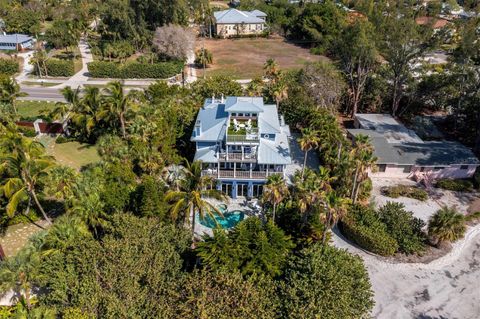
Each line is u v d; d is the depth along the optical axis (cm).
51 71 9156
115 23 10775
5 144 3944
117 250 3145
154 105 5906
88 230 3622
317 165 5622
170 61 9906
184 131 5750
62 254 3194
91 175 4238
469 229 4494
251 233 3428
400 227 4166
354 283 3044
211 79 7250
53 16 13888
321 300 2761
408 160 5362
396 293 3612
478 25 7144
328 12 12231
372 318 3338
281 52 11738
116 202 4041
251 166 4662
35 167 3828
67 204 3831
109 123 5891
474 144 6378
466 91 6575
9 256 3847
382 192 5153
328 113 6091
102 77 9206
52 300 2955
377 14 7044
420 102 7288
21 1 14275
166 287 2945
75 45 10762
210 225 4400
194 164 3509
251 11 14200
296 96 6638
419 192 5084
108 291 2886
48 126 6169
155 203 3925
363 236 4059
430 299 3559
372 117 6738
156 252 3241
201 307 2625
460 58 6400
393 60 6794
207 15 13375
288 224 4138
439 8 10512
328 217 3628
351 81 7194
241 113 5019
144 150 4856
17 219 4281
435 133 6750
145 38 10806
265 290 2950
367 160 4094
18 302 3083
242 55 11369
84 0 14512
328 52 11169
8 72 9206
